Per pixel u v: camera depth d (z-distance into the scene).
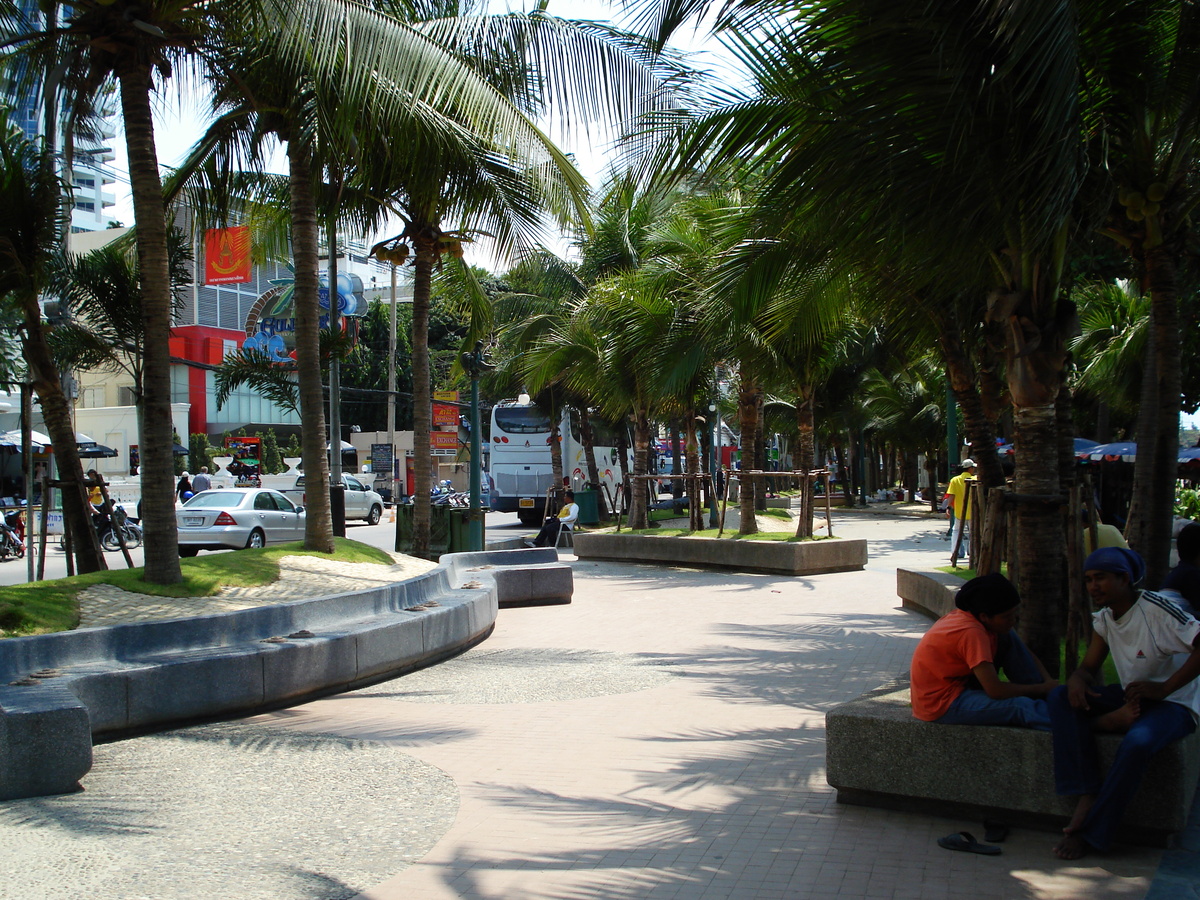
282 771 5.85
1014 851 4.39
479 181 12.31
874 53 5.17
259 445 54.34
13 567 20.59
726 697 7.72
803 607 13.02
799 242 7.82
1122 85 6.28
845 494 43.16
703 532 20.66
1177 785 4.28
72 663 6.69
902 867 4.25
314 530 12.11
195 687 6.98
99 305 11.78
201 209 13.38
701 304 14.41
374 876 4.26
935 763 4.81
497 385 31.52
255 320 53.59
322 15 8.88
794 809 5.05
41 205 9.70
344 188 14.09
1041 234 5.14
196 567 10.02
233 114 12.34
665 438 53.44
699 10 5.52
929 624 11.30
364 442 58.66
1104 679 6.52
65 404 10.60
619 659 9.53
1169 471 7.34
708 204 11.02
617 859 4.42
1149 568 7.45
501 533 30.06
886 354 27.31
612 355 20.73
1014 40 4.65
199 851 4.56
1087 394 22.69
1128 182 6.88
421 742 6.50
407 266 17.30
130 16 9.00
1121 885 3.99
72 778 5.48
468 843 4.64
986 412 9.65
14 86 10.52
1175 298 7.18
